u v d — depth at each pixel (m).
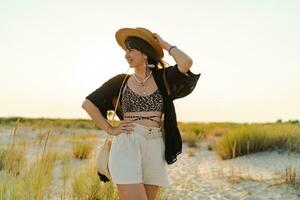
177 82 4.12
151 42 4.21
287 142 13.70
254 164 12.12
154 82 4.16
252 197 7.93
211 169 11.65
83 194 6.86
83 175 7.45
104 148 4.25
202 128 27.95
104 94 4.17
